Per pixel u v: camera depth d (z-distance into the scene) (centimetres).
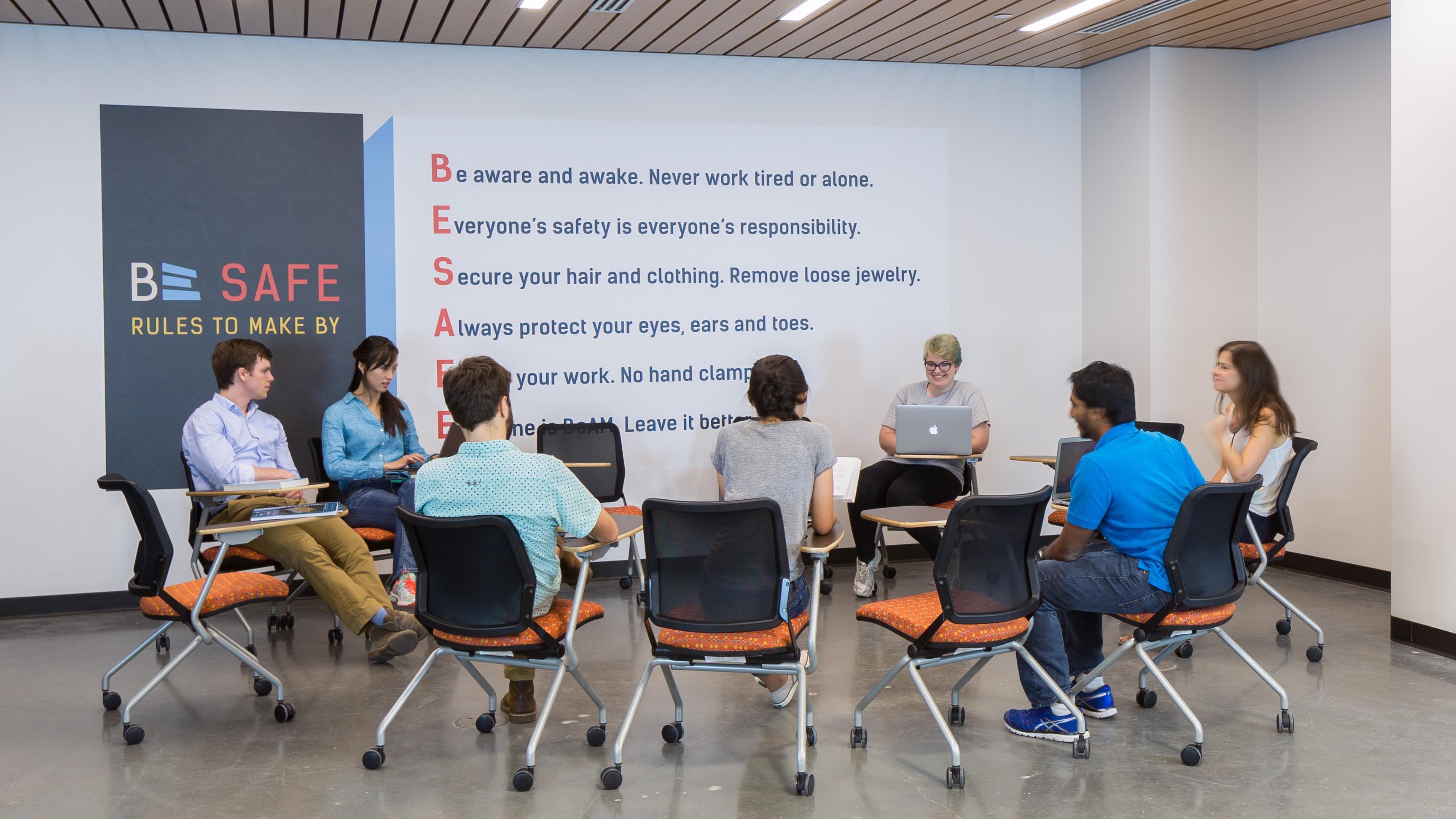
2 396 527
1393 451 456
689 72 612
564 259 599
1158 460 332
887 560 594
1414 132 438
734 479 336
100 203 536
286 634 494
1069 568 335
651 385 613
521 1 500
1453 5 418
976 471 652
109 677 383
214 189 552
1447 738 340
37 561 534
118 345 541
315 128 564
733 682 412
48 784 313
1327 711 368
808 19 538
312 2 498
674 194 612
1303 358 610
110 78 535
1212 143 624
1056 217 667
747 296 625
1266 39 599
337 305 570
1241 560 338
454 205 583
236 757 334
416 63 575
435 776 317
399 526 493
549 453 567
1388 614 510
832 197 635
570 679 415
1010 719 349
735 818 285
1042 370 667
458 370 321
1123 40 596
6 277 525
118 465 542
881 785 307
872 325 644
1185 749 319
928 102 647
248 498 433
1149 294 618
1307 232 605
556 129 595
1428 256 434
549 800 298
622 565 610
